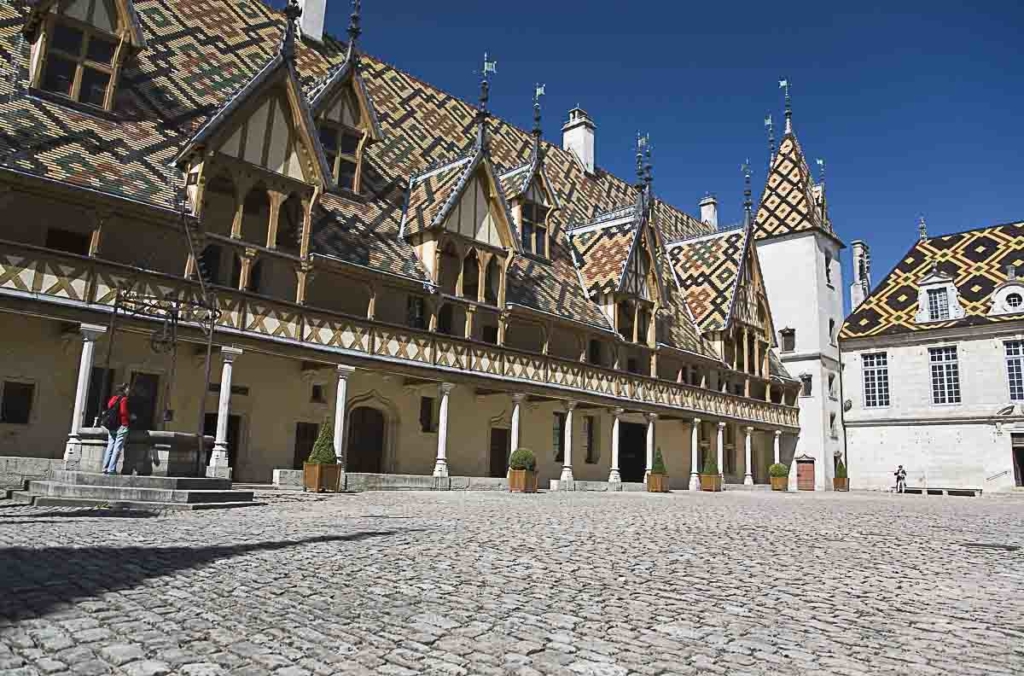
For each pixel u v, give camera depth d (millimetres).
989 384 46156
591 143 47969
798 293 50688
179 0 27359
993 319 46219
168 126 22594
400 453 27250
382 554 8672
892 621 5941
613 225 36875
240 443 23156
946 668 4637
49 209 19891
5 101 19000
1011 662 4793
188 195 20922
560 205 40125
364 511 14688
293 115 22734
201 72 25422
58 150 18859
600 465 35531
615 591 6867
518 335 31594
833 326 51750
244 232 23531
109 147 20250
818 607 6410
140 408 21078
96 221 18781
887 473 48906
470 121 38219
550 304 31203
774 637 5324
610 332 32938
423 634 5168
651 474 31812
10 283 17141
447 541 10016
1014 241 49375
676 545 10422
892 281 52625
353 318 23656
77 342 20078
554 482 30219
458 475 29281
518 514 15078
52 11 20141
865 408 50469
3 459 16938
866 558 9633
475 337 29109
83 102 20844
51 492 14180
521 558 8680
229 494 15312
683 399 36969
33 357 19344
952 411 47125
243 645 4777
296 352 22094
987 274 48750
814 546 10820
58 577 6602
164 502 13805
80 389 18031
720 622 5746
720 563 8789
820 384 48812
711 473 36156
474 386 27609
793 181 52812
